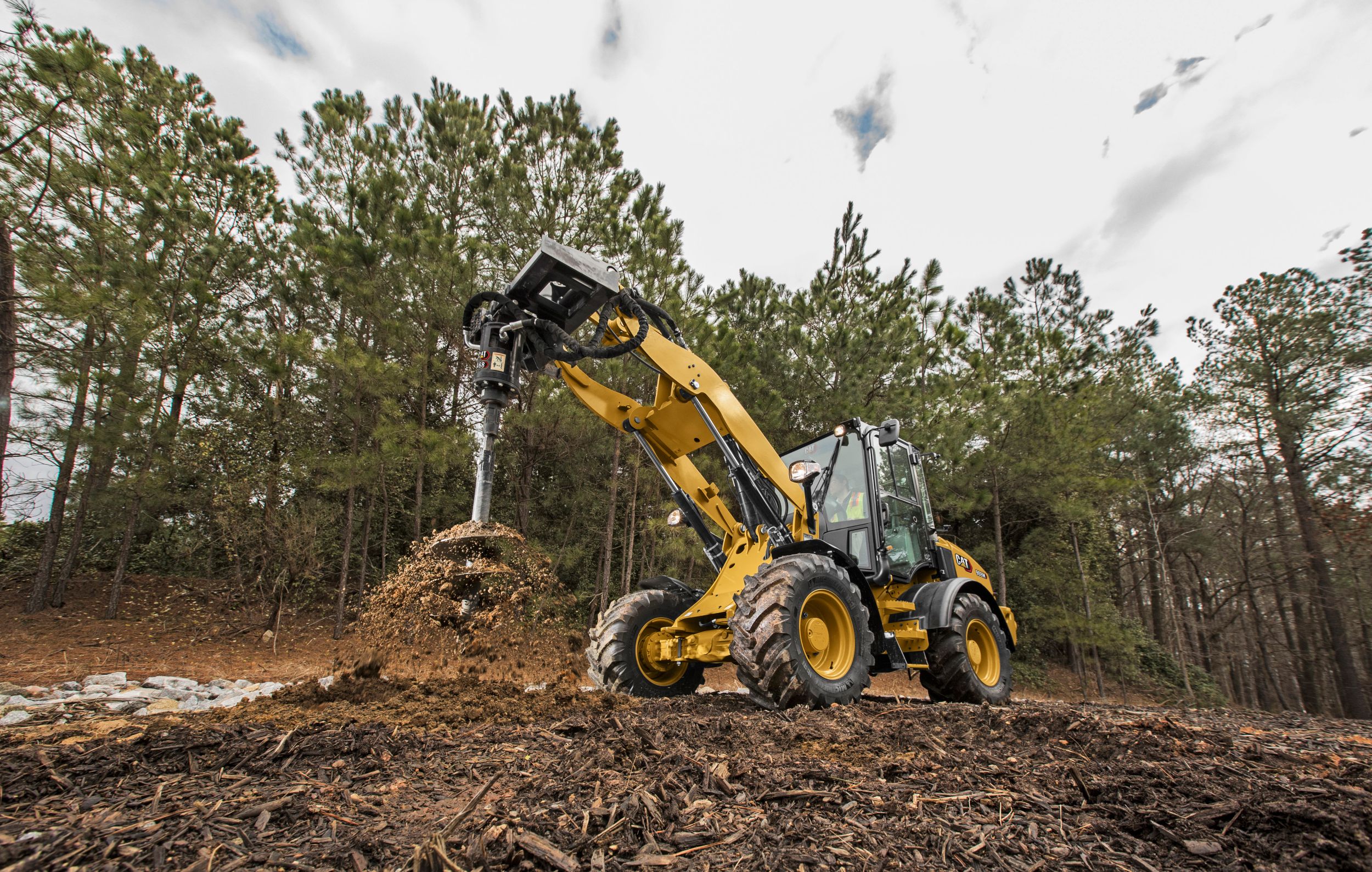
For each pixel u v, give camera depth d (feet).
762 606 11.96
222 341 33.22
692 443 16.24
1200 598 66.18
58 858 4.17
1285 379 49.37
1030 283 65.05
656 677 15.78
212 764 6.18
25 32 23.57
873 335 40.60
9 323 24.62
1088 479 40.75
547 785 5.79
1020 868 4.62
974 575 19.98
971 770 6.97
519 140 33.73
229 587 31.55
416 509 32.76
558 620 11.50
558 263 11.85
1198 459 59.11
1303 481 48.88
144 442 30.19
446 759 6.65
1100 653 47.96
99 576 34.17
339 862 4.28
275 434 31.63
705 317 33.01
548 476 37.70
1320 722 15.56
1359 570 48.24
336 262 29.07
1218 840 5.05
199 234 34.32
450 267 28.84
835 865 4.54
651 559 37.68
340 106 35.73
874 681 36.99
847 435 17.75
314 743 6.82
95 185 28.81
